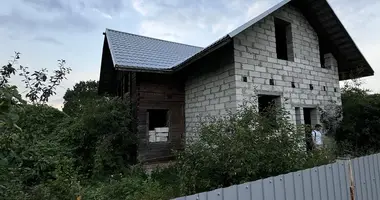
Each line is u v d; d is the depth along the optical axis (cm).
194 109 869
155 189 486
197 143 427
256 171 371
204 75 830
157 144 852
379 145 778
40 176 425
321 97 907
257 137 395
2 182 230
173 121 898
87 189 532
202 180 388
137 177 639
